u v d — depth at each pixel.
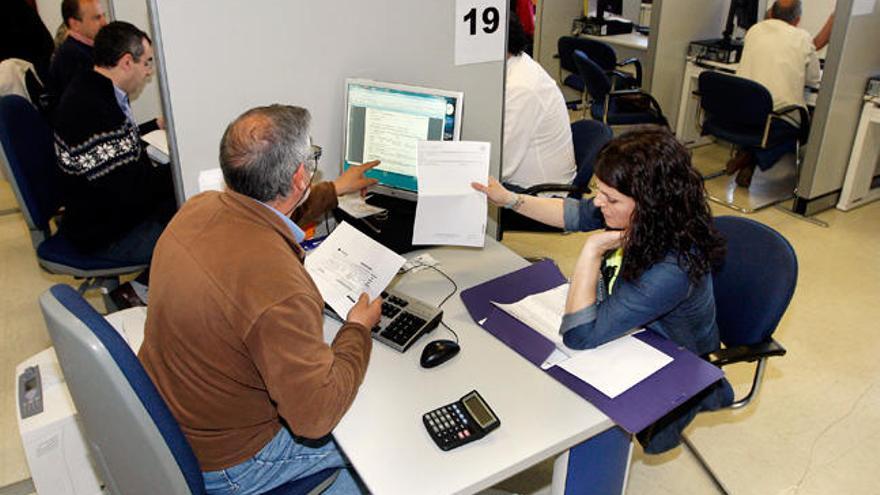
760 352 1.59
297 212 1.76
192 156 1.72
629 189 1.36
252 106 1.76
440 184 1.68
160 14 1.56
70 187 2.20
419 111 1.83
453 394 1.34
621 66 4.92
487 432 1.22
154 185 2.27
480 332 1.54
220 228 1.20
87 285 2.54
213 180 1.76
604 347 1.46
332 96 1.89
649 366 1.40
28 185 2.31
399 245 1.89
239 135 1.23
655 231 1.37
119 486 1.27
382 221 1.98
